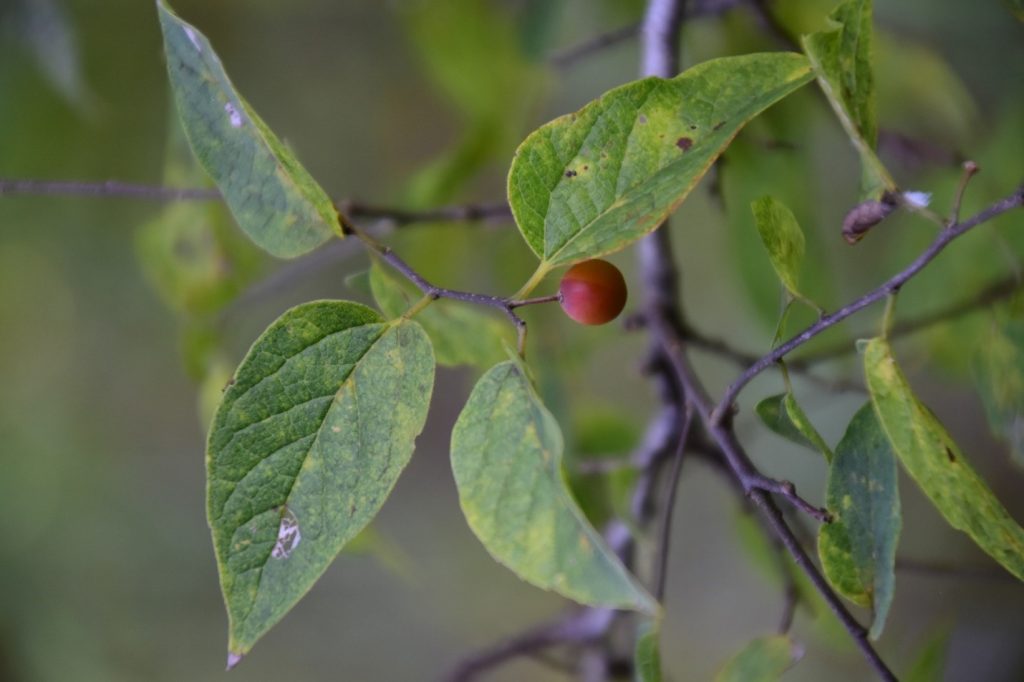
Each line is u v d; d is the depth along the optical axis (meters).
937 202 0.41
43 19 0.49
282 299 0.64
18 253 0.68
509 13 0.50
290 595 0.30
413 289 0.41
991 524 0.31
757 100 0.31
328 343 0.31
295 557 0.31
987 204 0.41
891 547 0.32
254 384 0.31
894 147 0.42
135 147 0.60
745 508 0.40
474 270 0.47
